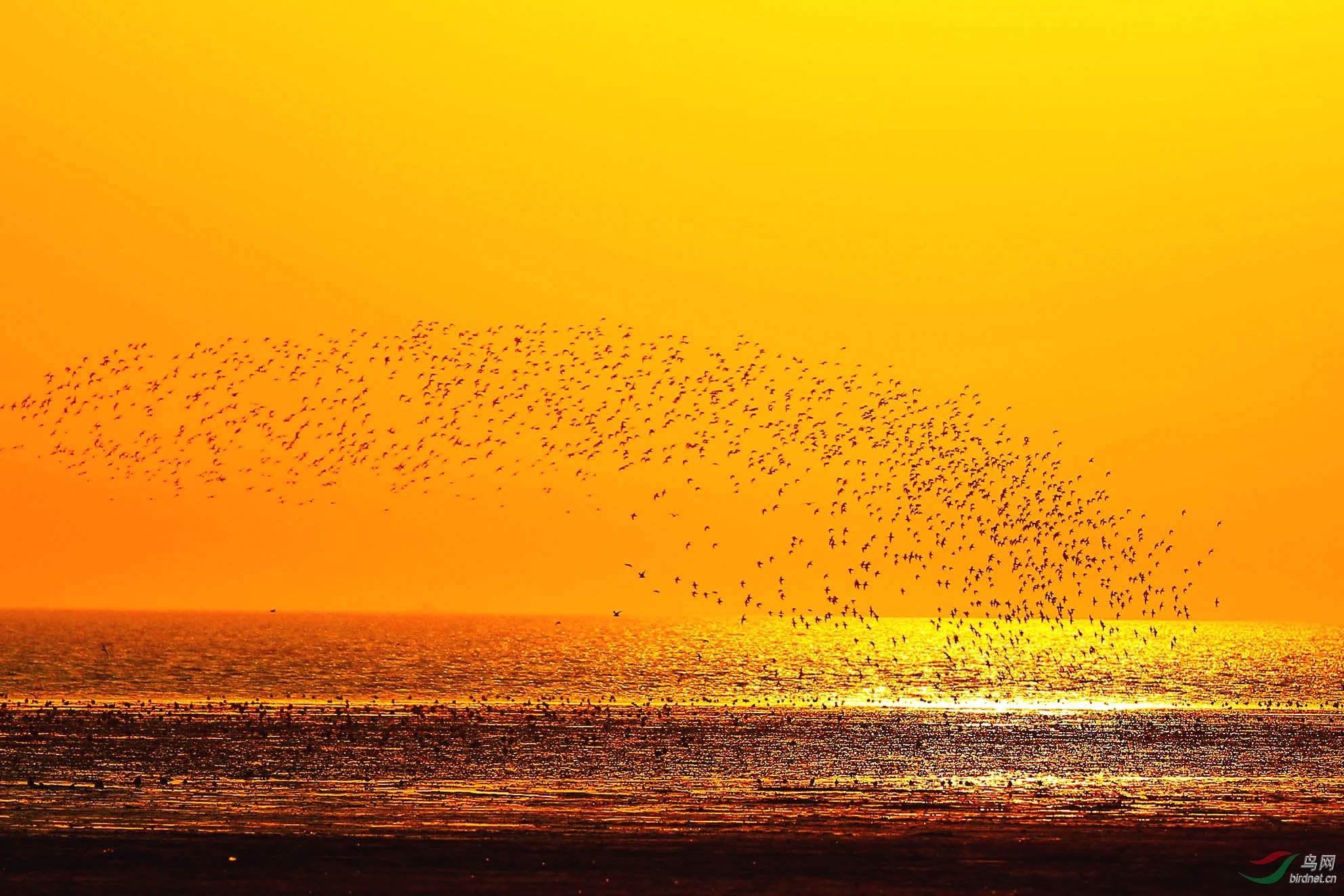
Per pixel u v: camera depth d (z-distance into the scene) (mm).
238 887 31688
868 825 40031
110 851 35062
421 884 32125
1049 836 38531
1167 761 56500
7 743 56844
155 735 60875
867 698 96125
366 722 69812
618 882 32562
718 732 66188
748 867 34312
